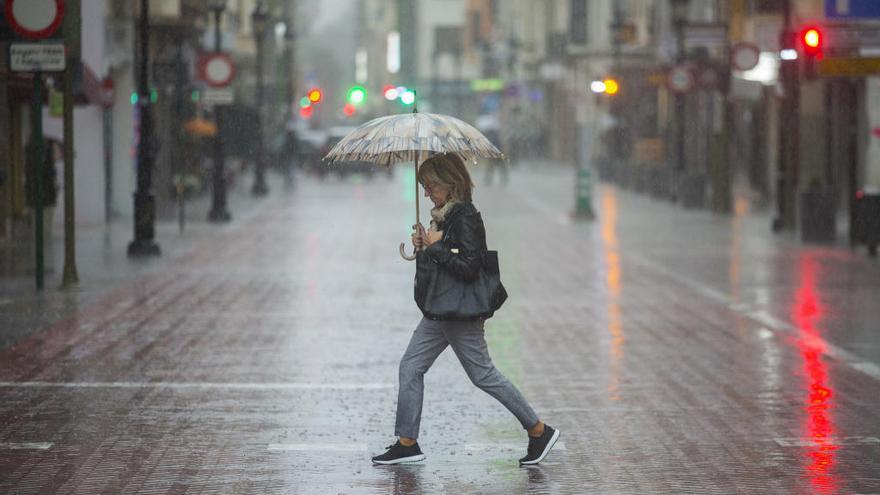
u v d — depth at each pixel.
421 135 20.95
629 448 22.64
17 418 24.84
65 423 24.42
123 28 81.19
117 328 36.22
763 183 111.00
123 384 28.25
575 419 24.95
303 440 23.22
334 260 56.44
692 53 99.38
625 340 34.75
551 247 63.84
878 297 43.81
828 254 59.62
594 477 20.70
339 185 136.38
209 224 78.25
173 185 96.81
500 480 20.53
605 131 167.25
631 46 154.00
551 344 34.09
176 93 84.88
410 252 60.22
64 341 33.88
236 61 122.25
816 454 22.20
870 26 59.41
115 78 82.81
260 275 50.19
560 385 28.44
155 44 90.75
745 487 20.11
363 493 19.77
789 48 70.31
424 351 21.50
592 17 175.00
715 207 89.88
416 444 21.61
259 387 28.08
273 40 165.00
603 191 126.94
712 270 52.81
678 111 103.25
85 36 72.81
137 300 42.19
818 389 27.95
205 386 28.14
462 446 22.81
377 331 36.28
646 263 55.75
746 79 88.00
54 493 19.67
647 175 117.12
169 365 30.66
